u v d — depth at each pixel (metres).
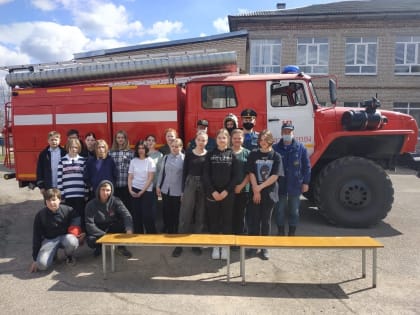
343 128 5.54
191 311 3.02
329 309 3.05
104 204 4.25
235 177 4.15
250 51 17.83
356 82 17.50
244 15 17.84
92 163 4.71
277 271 3.88
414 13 16.69
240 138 4.30
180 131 5.66
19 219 6.41
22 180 5.83
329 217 5.40
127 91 5.54
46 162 4.96
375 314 2.96
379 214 5.29
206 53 5.95
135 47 11.66
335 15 17.12
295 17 17.31
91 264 4.14
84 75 6.18
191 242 3.60
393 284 3.53
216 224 4.30
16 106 5.74
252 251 4.49
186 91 5.60
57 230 4.11
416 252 4.39
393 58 17.27
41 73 6.23
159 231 5.47
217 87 5.58
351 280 3.63
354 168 5.27
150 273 3.86
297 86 5.62
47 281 3.67
